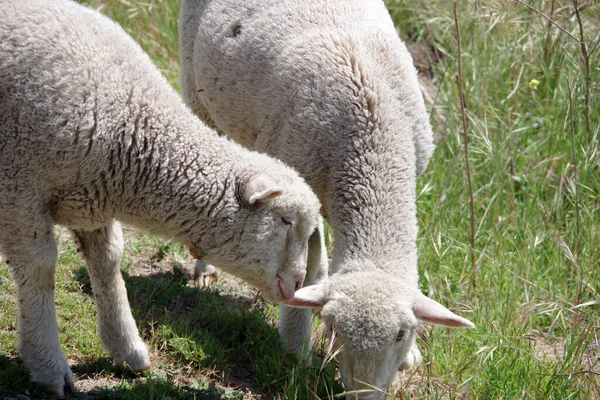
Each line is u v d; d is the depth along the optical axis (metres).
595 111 12.99
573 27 13.66
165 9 16.69
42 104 7.54
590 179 12.28
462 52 14.84
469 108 14.16
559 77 13.81
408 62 9.63
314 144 8.92
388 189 8.80
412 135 9.30
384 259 8.45
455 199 12.49
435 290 10.84
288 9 9.62
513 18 14.74
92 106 7.68
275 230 8.06
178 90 14.47
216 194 8.03
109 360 8.92
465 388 8.73
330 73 8.97
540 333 10.38
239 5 10.01
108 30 8.15
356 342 7.77
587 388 9.04
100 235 8.50
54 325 8.15
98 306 8.76
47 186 7.81
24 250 7.84
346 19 9.55
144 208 8.12
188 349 9.26
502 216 12.35
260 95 9.49
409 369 9.56
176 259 11.37
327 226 11.73
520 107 14.03
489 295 10.59
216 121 10.45
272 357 9.30
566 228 11.96
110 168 7.91
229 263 8.23
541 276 11.21
